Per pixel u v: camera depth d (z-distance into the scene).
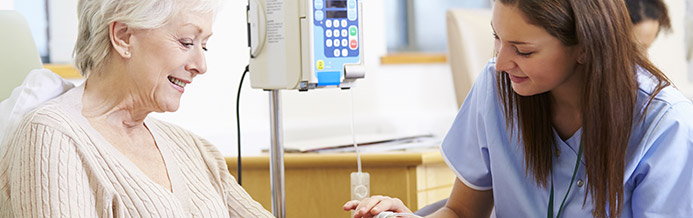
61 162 1.23
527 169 1.58
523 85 1.42
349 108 3.93
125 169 1.33
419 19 4.89
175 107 1.39
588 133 1.41
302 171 2.10
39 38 2.87
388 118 4.17
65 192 1.21
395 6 4.79
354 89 3.97
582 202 1.53
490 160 1.65
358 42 1.58
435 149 2.19
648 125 1.41
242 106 3.24
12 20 1.71
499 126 1.64
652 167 1.41
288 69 1.56
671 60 3.21
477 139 1.71
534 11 1.32
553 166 1.57
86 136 1.30
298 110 3.67
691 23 3.18
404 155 2.02
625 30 1.37
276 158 1.65
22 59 1.70
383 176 2.07
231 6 3.17
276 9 1.57
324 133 3.78
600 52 1.34
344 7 1.56
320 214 2.09
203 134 3.08
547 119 1.55
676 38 3.21
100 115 1.36
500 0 1.36
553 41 1.35
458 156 1.76
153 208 1.32
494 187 1.66
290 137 3.61
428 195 2.10
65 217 1.20
